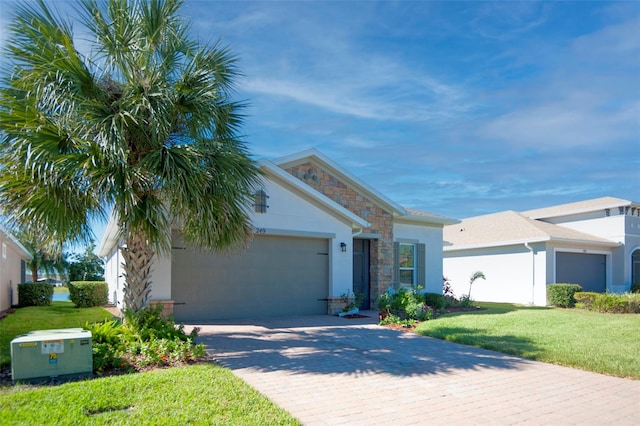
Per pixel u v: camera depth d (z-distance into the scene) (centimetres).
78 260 3228
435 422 508
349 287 1510
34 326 1144
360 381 665
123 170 745
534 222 2514
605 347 916
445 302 1742
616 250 2412
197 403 520
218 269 1271
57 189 714
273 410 515
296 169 1573
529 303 2189
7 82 751
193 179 771
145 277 877
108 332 770
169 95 786
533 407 568
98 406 501
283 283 1386
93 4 809
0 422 446
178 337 816
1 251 1487
